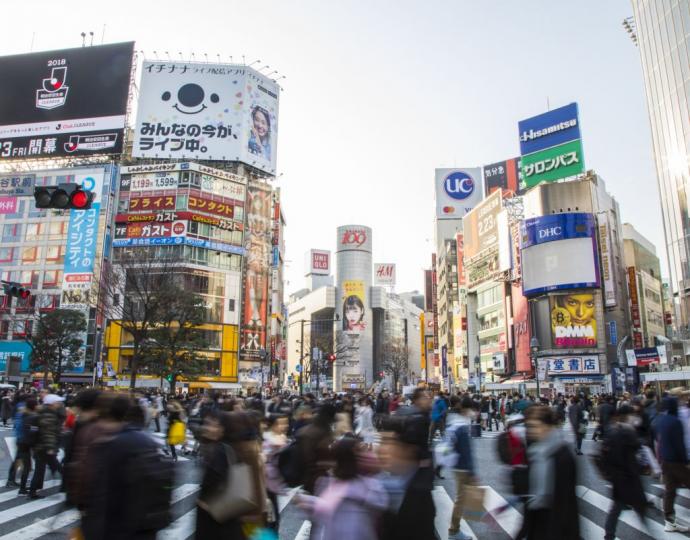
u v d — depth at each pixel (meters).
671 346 49.06
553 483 4.94
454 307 84.12
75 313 49.78
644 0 54.78
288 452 6.57
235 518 4.50
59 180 64.81
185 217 63.41
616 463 7.08
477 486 7.62
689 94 46.75
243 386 63.31
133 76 64.88
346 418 9.11
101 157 67.19
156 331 39.06
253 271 68.31
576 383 50.84
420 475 4.35
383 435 4.50
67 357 50.81
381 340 159.75
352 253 160.38
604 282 52.28
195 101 69.12
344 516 3.85
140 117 68.12
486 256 68.38
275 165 74.06
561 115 59.47
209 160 68.62
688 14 47.12
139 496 3.81
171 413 15.70
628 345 55.56
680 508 9.80
